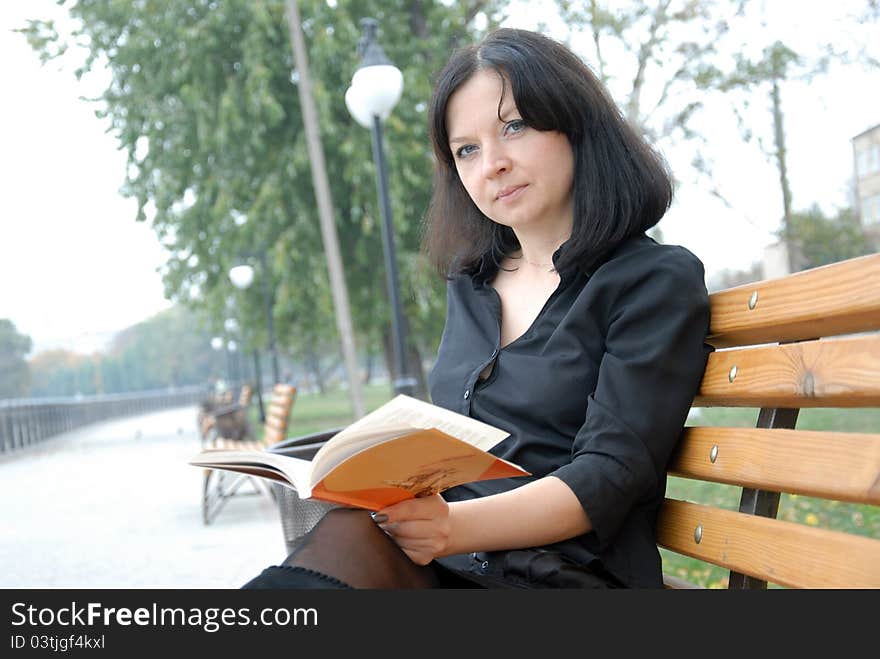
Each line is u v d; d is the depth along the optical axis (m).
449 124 2.68
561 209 2.66
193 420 43.66
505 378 2.54
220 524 10.71
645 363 2.28
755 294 2.26
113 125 26.08
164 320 97.31
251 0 24.19
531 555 2.17
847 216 13.80
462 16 23.95
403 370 12.09
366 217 23.80
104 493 14.82
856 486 1.82
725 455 2.29
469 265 2.88
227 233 25.97
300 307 26.77
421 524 2.00
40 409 30.45
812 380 1.98
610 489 2.17
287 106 24.89
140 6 25.50
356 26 24.45
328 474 1.76
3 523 11.65
